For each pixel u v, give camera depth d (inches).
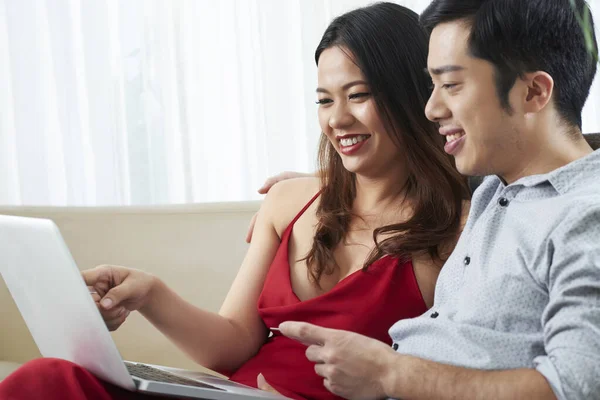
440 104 56.8
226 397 53.5
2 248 62.1
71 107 135.6
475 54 54.3
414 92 71.7
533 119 54.8
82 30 134.1
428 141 71.9
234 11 130.6
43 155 137.4
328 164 77.2
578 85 55.3
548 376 48.2
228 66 132.3
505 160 56.0
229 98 132.7
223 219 89.6
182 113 132.4
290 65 128.9
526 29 53.4
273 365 72.1
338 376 55.3
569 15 53.9
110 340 51.8
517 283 53.4
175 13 131.5
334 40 73.6
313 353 56.5
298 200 80.4
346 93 72.4
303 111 129.3
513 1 53.5
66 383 52.2
